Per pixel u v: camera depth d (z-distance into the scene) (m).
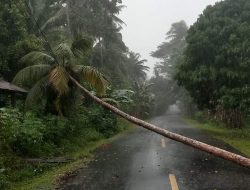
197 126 33.72
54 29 29.30
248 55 20.59
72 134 16.66
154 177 9.34
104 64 40.84
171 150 14.40
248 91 20.05
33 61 16.17
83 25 36.16
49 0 29.28
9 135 11.14
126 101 27.81
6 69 20.69
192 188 8.09
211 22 22.78
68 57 14.95
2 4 21.20
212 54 22.36
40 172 10.53
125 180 9.06
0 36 21.05
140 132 25.09
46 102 15.97
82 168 10.89
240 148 15.22
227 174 9.52
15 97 20.23
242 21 22.36
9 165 10.02
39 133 12.39
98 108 23.02
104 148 15.82
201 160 11.77
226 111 28.59
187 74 23.50
